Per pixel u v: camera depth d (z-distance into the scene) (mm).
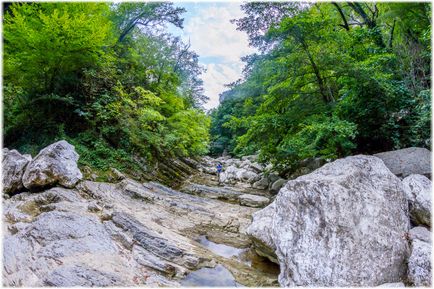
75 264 4660
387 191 5078
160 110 18422
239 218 8930
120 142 12641
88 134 11844
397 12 10562
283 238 4930
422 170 6816
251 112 15352
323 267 4297
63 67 10891
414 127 8242
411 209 5406
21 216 6484
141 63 19016
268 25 9242
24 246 5027
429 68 9023
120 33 18922
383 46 11234
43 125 11344
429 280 3908
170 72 21484
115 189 9242
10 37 9359
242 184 15516
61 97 11094
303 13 8266
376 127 9180
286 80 8953
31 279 4262
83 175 9797
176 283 4945
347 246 4273
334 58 8195
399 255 4406
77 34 9547
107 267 4781
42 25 9422
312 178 5367
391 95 8273
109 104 12180
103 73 13102
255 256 6477
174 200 9820
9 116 10898
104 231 5973
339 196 4574
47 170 7945
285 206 5117
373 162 5703
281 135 9484
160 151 15180
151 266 5262
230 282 5172
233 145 34125
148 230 6496
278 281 4922
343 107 8875
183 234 7262
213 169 22719
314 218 4648
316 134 8477
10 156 8789
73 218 6023
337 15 15492
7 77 10273
